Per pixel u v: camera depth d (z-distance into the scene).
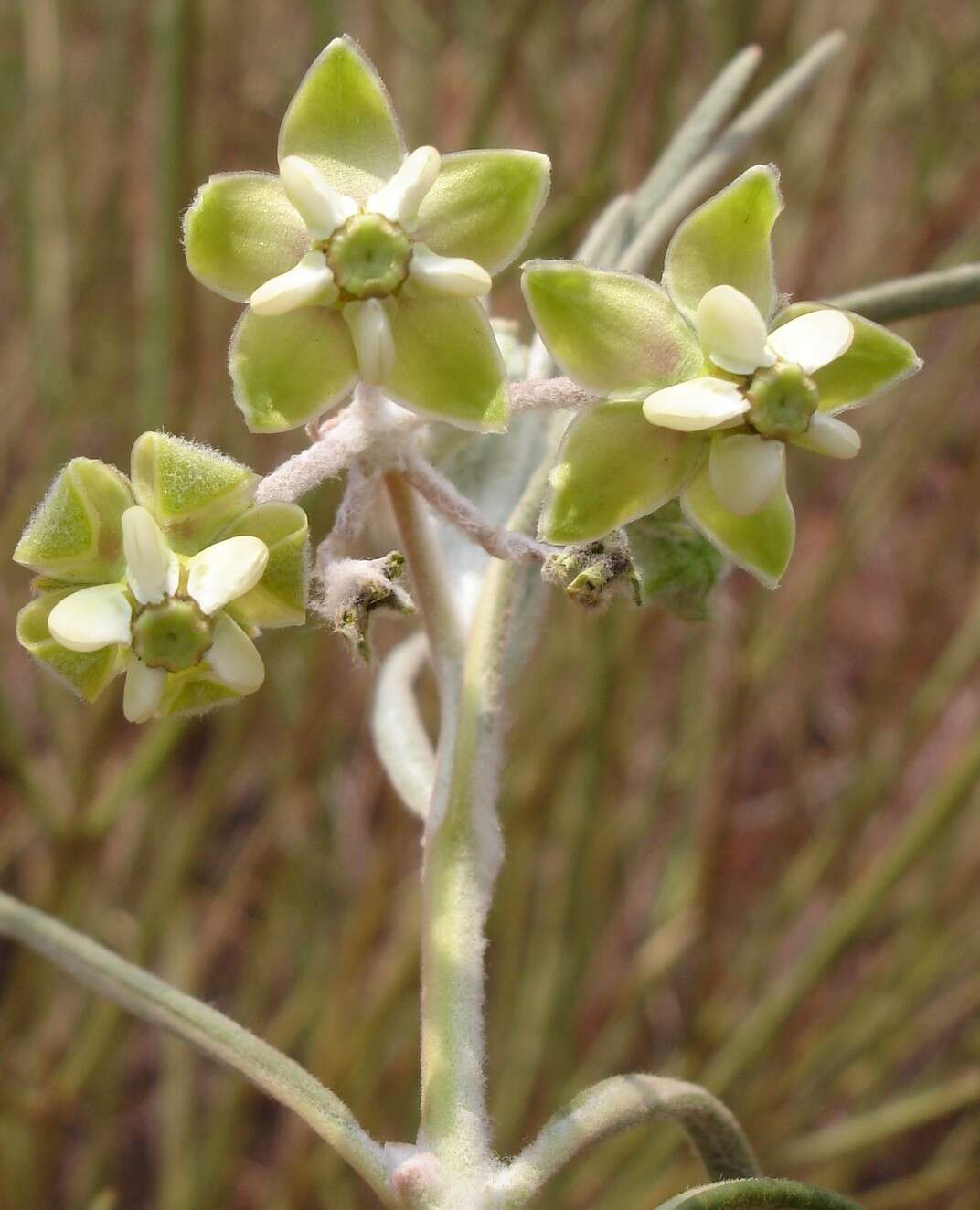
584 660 0.23
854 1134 0.24
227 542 0.10
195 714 0.10
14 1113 0.24
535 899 0.26
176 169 0.21
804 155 0.30
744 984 0.26
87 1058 0.24
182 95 0.21
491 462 0.14
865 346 0.11
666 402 0.10
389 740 0.13
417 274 0.10
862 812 0.26
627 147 0.27
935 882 0.25
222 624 0.10
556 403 0.11
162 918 0.24
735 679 0.25
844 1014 0.26
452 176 0.11
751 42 0.25
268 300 0.10
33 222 0.27
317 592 0.11
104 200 0.26
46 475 0.27
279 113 0.28
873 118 0.31
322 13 0.22
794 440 0.11
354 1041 0.23
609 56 0.29
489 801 0.11
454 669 0.12
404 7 0.28
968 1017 0.31
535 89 0.27
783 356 0.11
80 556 0.10
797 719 0.31
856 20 0.30
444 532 0.13
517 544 0.11
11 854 0.28
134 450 0.10
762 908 0.29
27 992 0.25
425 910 0.11
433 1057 0.11
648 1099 0.11
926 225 0.29
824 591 0.25
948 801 0.22
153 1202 0.30
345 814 0.28
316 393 0.11
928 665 0.32
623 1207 0.24
